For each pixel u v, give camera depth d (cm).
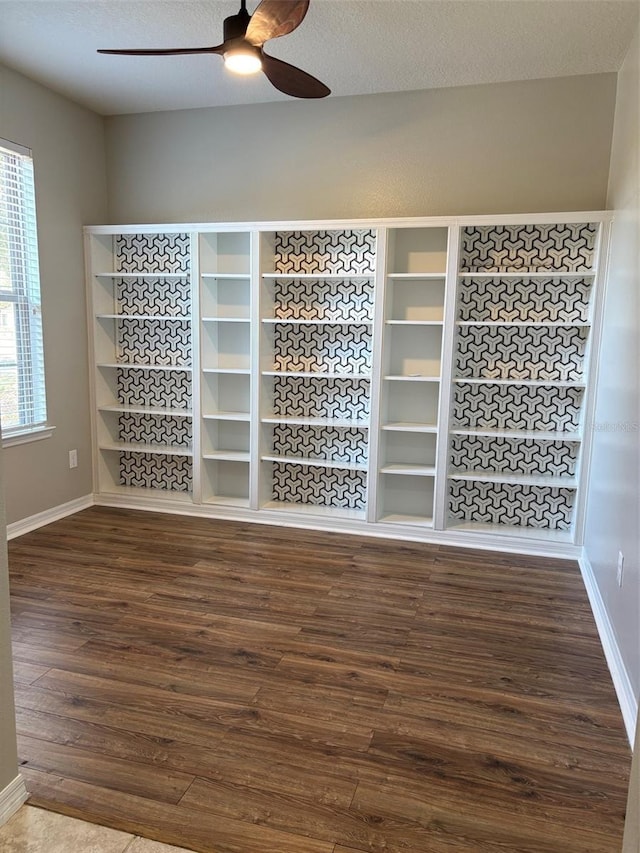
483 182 400
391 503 445
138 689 239
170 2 296
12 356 396
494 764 201
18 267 396
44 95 407
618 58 348
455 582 347
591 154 380
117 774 193
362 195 423
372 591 333
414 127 407
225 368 465
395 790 189
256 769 197
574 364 397
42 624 289
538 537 395
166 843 168
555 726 221
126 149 468
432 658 266
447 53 346
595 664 265
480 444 422
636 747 145
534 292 397
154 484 496
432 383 423
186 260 460
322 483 457
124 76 388
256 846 167
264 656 265
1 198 378
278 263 442
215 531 425
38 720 219
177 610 306
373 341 403
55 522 437
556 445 409
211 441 465
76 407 457
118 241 476
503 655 270
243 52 251
